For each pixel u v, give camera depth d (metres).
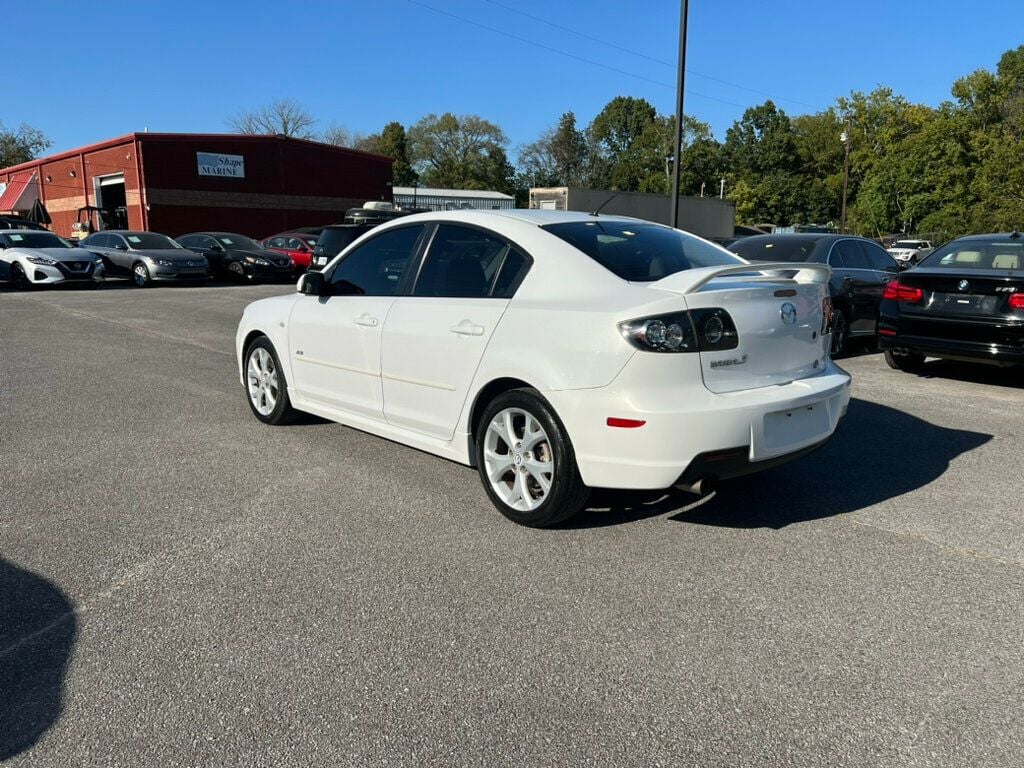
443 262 4.43
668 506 4.30
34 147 67.88
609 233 4.21
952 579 3.42
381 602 3.22
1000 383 7.73
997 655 2.82
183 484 4.67
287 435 5.75
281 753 2.31
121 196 37.38
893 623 3.04
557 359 3.62
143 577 3.45
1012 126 38.47
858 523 4.05
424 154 89.81
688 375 3.44
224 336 11.10
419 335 4.36
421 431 4.52
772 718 2.46
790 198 83.06
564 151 95.12
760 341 3.66
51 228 43.47
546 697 2.58
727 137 91.25
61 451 5.35
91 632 2.99
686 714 2.48
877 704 2.53
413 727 2.42
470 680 2.67
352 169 41.88
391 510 4.25
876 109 66.50
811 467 4.99
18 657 2.82
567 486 3.71
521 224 4.15
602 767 2.24
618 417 3.43
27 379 7.87
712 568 3.53
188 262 20.34
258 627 3.02
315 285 5.12
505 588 3.34
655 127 89.56
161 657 2.81
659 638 2.94
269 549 3.74
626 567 3.54
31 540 3.85
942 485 4.64
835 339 9.25
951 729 2.40
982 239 8.11
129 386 7.54
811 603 3.20
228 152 36.56
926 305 7.54
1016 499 4.41
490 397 4.12
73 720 2.46
